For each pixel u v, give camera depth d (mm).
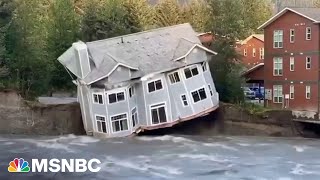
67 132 57594
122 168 39500
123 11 77688
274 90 65125
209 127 58906
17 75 60906
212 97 57938
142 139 53688
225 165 41219
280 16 64250
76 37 73062
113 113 54250
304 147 50188
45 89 64750
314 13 61969
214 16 66062
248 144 51469
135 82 55438
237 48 77188
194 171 39031
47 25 72938
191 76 56875
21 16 63875
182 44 57781
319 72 59781
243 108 58875
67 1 74188
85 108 56219
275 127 58406
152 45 58219
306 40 61219
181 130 58156
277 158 44406
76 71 55531
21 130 57281
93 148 47844
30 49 62406
